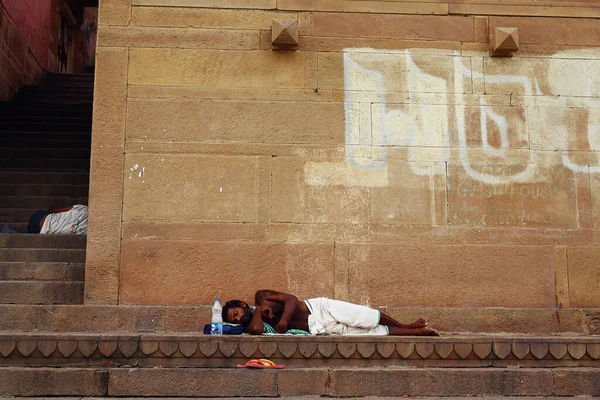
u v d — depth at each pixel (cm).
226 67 696
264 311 618
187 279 664
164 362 559
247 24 704
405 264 678
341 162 690
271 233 675
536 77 717
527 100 713
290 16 707
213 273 666
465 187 695
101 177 672
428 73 710
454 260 682
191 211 674
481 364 577
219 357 561
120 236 666
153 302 659
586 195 702
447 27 718
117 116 682
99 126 679
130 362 558
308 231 678
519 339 581
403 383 548
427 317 667
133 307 646
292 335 573
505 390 554
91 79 1547
